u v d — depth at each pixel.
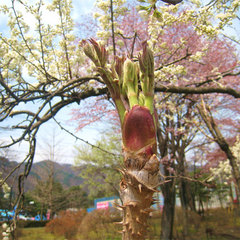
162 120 10.23
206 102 9.63
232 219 17.34
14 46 3.97
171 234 9.59
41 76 4.28
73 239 11.70
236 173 6.86
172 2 1.45
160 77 3.94
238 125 12.40
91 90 3.74
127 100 1.61
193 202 17.25
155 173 1.41
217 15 3.36
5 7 3.80
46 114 3.70
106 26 4.14
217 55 8.66
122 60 1.68
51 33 4.12
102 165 17.91
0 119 3.33
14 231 2.96
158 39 4.65
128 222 1.40
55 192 20.17
